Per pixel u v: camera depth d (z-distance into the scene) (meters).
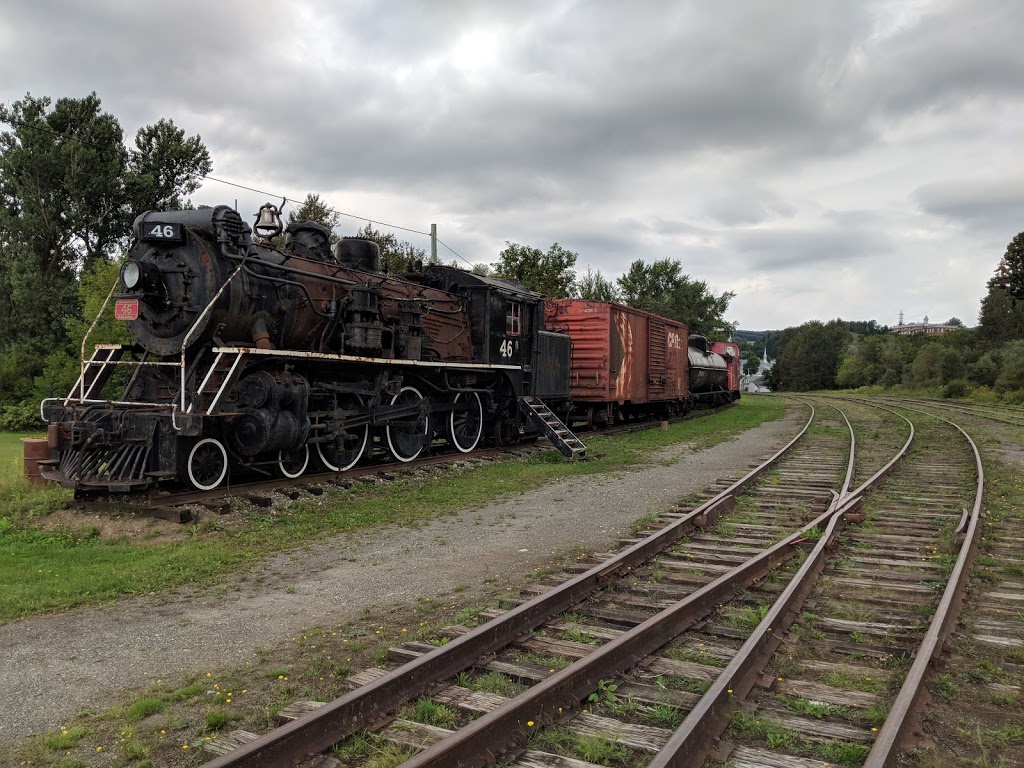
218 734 3.64
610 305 19.53
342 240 12.82
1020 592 5.98
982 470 11.98
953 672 4.42
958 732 3.68
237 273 9.47
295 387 9.84
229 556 7.16
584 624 5.25
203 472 9.42
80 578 6.37
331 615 5.51
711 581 6.16
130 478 8.80
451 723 3.68
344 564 6.98
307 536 8.02
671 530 7.60
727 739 3.57
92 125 28.78
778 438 18.73
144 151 31.56
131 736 3.62
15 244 27.83
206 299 9.27
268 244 10.94
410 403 12.59
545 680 3.81
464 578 6.45
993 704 4.03
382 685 3.78
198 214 9.66
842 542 7.60
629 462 13.83
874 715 3.73
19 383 25.17
